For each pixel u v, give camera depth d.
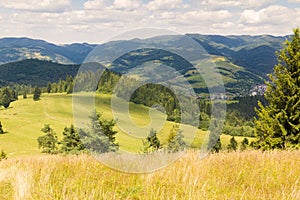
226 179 6.35
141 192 5.65
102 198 5.14
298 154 9.16
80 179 6.21
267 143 22.61
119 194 5.55
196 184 5.86
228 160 7.83
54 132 66.62
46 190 5.42
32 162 7.87
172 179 6.16
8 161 8.75
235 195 5.31
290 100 22.61
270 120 22.81
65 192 5.44
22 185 5.46
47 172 6.57
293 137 22.17
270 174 6.79
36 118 107.06
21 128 98.56
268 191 5.75
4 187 5.89
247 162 7.71
